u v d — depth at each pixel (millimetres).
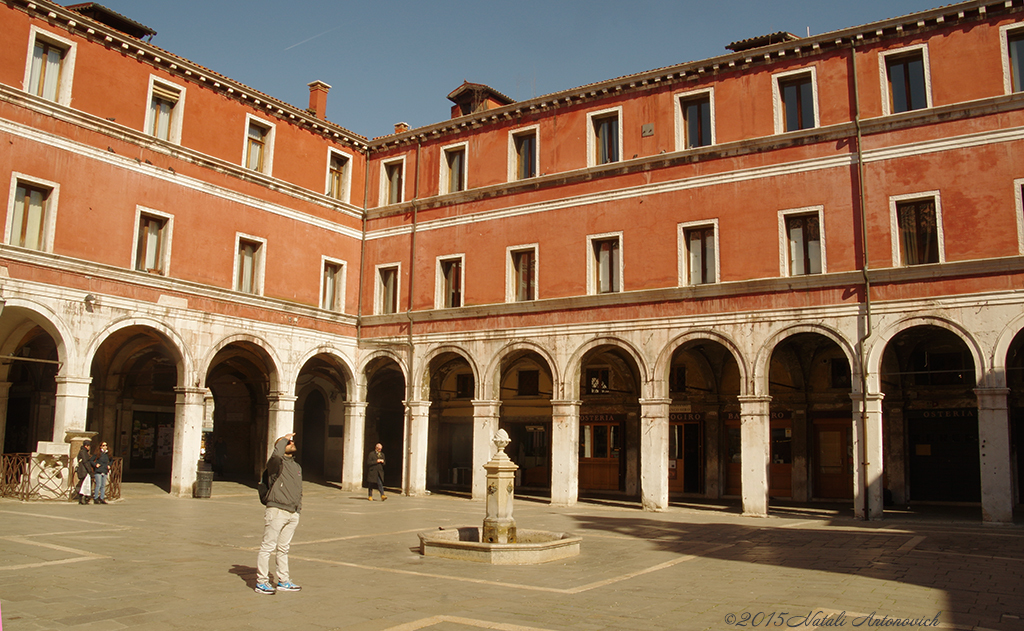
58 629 7762
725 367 28391
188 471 24344
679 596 10000
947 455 25062
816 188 22125
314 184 29500
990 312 19312
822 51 22516
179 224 24797
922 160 20750
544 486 31484
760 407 21891
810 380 27016
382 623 8320
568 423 24938
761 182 22938
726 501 27188
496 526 13602
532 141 27781
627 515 21578
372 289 30406
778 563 12875
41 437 28906
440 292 28797
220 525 16938
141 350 28891
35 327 25266
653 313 23969
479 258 27906
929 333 24766
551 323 25781
